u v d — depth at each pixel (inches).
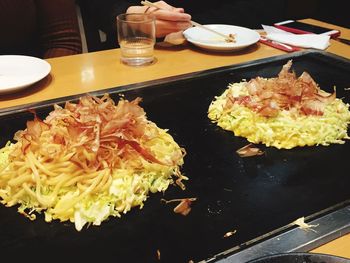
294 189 15.7
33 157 14.6
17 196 14.4
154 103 21.7
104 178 14.2
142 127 16.1
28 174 14.4
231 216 14.2
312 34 31.3
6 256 12.7
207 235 13.3
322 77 24.5
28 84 22.1
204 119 20.6
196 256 12.5
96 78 24.4
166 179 15.9
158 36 30.7
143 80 24.3
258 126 18.8
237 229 13.6
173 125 20.0
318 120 19.1
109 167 14.5
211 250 12.7
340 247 12.2
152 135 16.5
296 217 14.1
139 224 13.9
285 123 18.8
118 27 26.5
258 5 49.9
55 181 14.2
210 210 14.5
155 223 13.9
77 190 14.2
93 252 12.8
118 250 12.8
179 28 30.5
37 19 35.5
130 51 26.2
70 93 22.5
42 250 12.9
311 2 65.0
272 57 26.8
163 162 15.6
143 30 26.2
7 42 34.8
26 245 13.1
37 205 14.3
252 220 14.0
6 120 19.3
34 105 20.3
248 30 31.0
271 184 16.0
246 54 28.5
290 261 10.5
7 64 24.8
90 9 45.6
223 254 11.9
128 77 24.6
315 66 25.8
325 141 18.6
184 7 47.3
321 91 21.5
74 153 14.4
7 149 16.5
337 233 12.5
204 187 15.8
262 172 16.8
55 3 34.8
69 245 13.0
